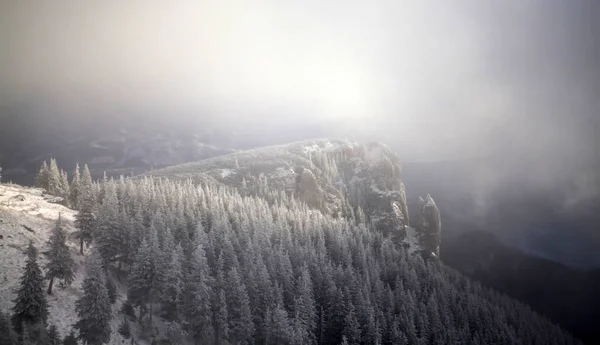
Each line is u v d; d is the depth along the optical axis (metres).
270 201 147.88
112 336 53.78
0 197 77.88
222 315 61.28
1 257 57.03
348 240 115.31
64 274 54.69
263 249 84.31
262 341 68.31
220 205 107.94
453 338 84.50
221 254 71.69
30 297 46.44
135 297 61.53
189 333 62.91
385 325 78.38
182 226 79.19
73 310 54.09
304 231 110.19
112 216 68.69
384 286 103.12
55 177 102.75
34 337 45.62
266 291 70.38
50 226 71.88
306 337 66.88
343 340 69.12
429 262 148.88
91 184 93.50
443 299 102.00
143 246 61.91
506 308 137.75
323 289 81.69
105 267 65.38
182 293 62.44
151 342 57.75
